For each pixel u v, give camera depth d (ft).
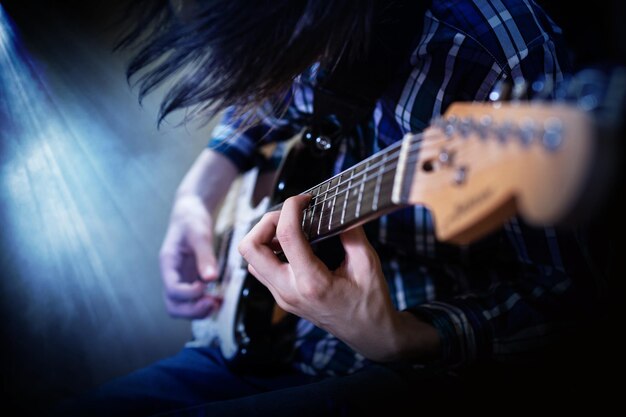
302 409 2.29
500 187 1.42
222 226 4.79
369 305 2.44
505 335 2.65
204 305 4.22
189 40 2.59
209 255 4.37
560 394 2.75
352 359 3.29
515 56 2.54
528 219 1.34
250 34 2.45
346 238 2.44
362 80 3.03
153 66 7.84
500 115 1.49
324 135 3.34
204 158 4.75
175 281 4.38
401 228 3.31
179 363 3.72
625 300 3.30
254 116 3.14
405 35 2.87
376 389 2.32
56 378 6.00
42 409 5.73
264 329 3.61
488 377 2.64
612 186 1.20
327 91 3.14
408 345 2.59
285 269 2.56
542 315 2.60
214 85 2.68
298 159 3.45
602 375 2.89
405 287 3.37
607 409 2.83
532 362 2.67
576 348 2.75
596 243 2.62
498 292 2.81
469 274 3.26
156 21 2.91
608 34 5.41
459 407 2.37
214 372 3.60
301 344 3.59
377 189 1.95
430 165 1.75
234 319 3.65
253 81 2.56
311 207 2.47
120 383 3.41
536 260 2.74
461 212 1.54
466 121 1.61
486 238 3.13
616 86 1.19
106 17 8.33
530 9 2.67
